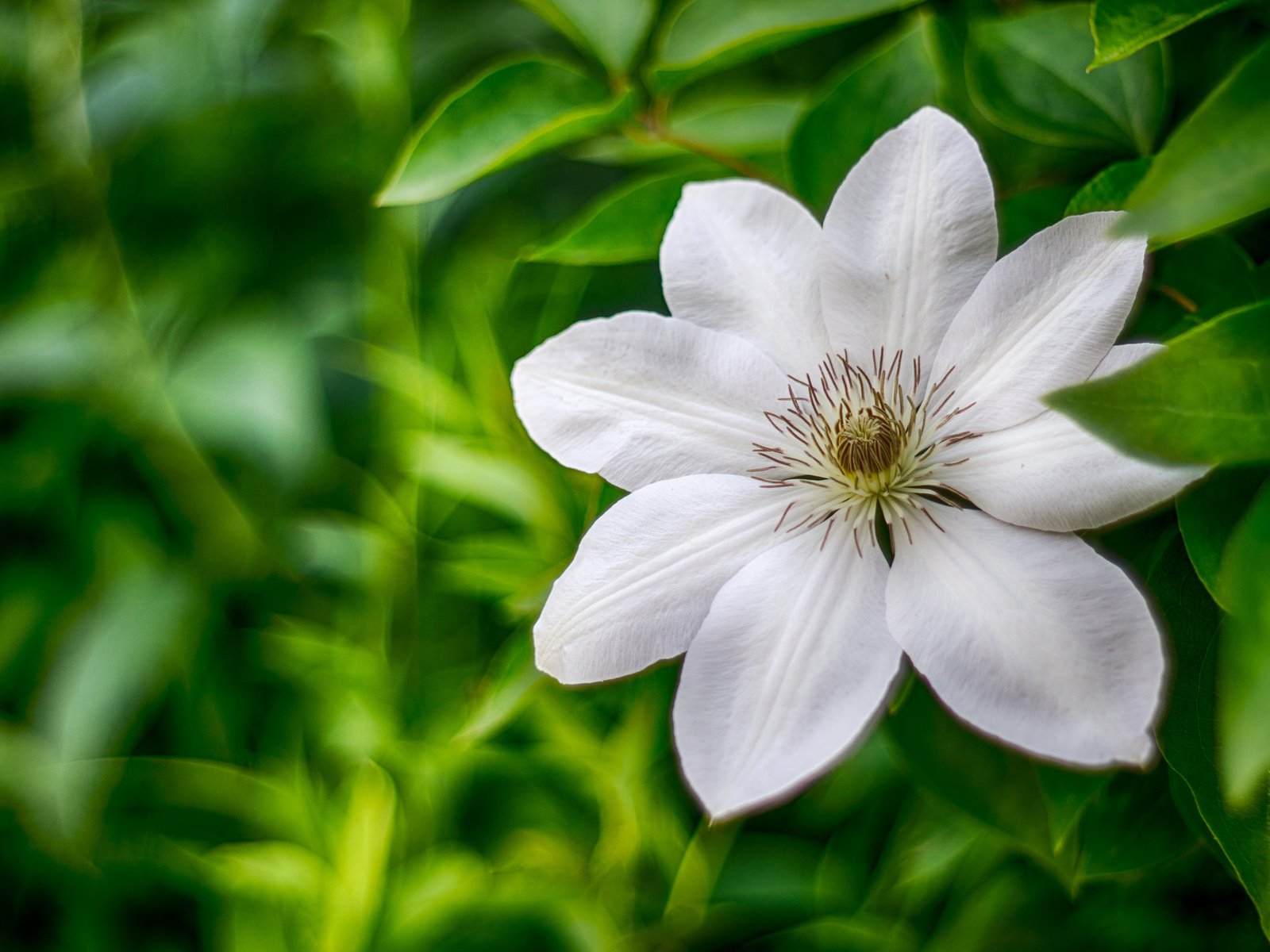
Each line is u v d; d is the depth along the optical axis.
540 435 0.64
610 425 0.64
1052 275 0.61
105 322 0.90
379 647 0.84
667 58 0.68
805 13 0.67
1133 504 0.59
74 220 0.94
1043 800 0.63
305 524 0.86
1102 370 0.60
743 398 0.64
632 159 0.73
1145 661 0.58
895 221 0.63
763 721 0.60
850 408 0.63
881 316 0.63
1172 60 0.67
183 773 0.87
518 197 0.85
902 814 0.76
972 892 0.77
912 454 0.62
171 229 0.94
